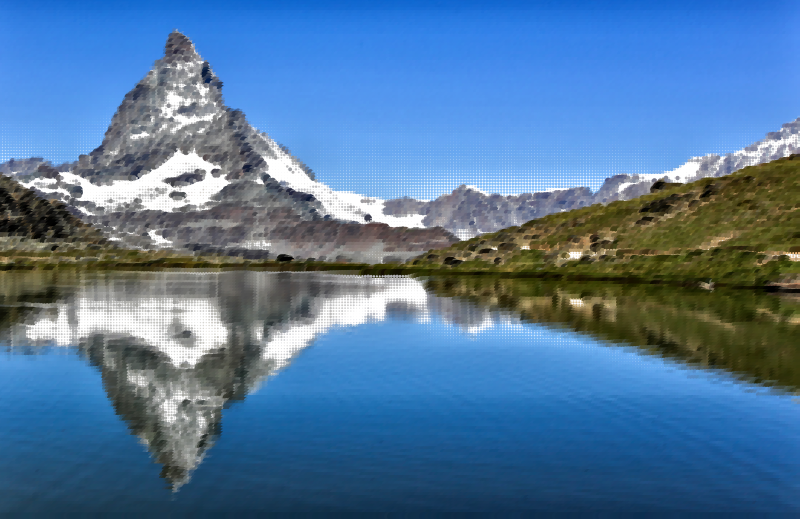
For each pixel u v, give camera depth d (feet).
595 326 191.21
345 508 65.57
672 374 124.47
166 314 228.84
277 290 355.56
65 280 438.81
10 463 77.20
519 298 296.10
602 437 86.89
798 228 463.42
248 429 90.12
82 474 73.97
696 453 81.20
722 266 429.79
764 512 64.64
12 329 186.09
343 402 104.63
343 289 365.20
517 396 108.47
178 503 66.39
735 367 130.52
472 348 155.43
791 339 164.04
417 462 77.82
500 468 76.13
